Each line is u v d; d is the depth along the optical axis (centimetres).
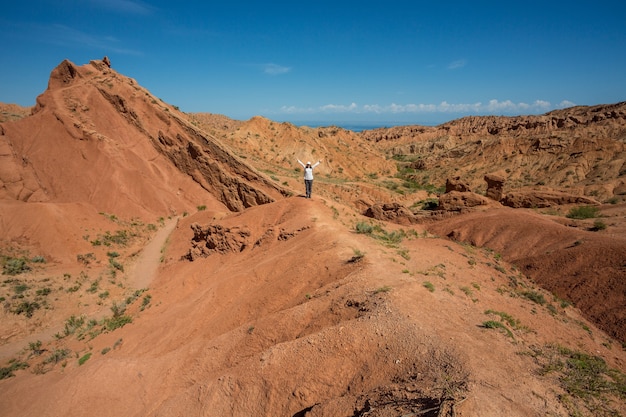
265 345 1305
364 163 9694
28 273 2977
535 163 9450
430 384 766
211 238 2877
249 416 1012
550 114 17825
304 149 7956
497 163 10131
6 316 2522
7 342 2391
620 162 7938
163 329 1947
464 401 659
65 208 3653
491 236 3222
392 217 4088
